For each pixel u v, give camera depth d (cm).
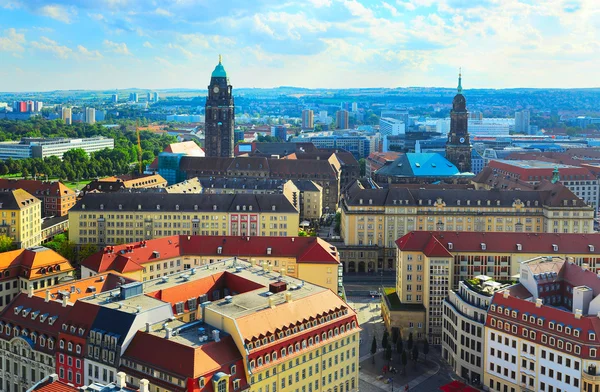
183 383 17862
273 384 19775
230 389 18550
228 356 18825
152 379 18525
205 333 19738
